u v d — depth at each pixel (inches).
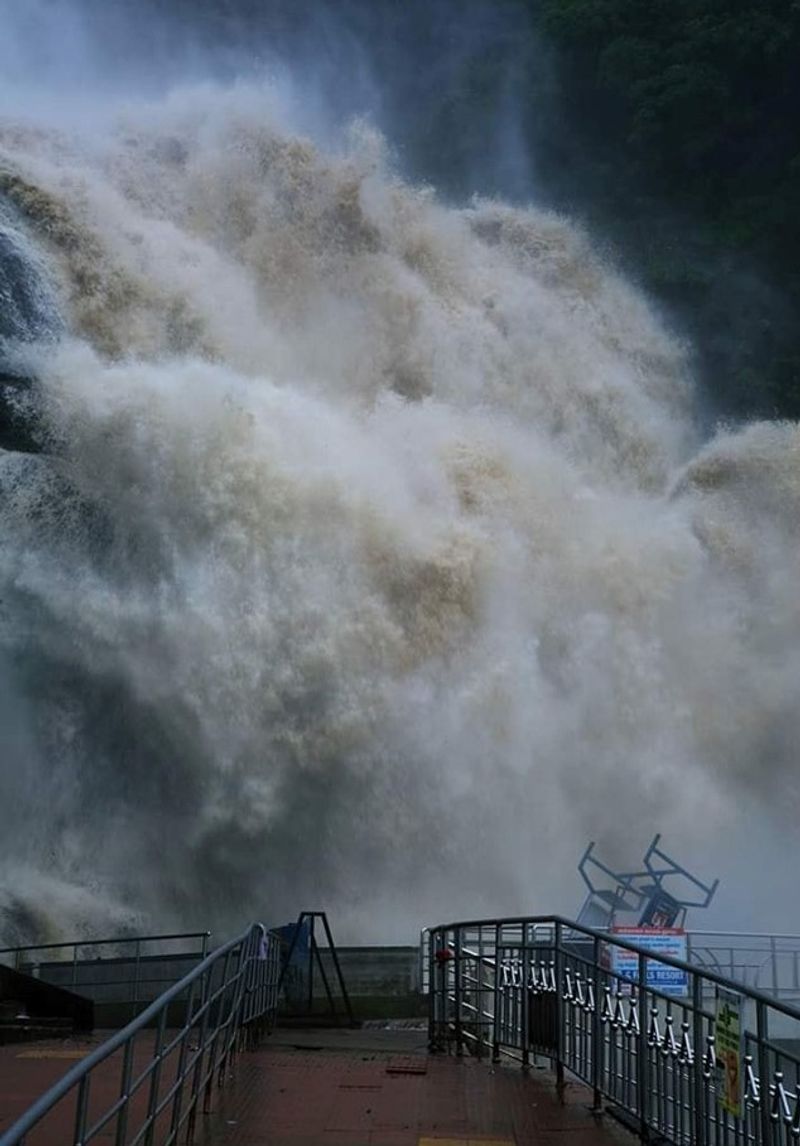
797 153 5157.5
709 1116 948.0
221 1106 1114.7
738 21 5137.8
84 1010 1819.6
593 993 1175.0
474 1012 1573.6
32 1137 942.4
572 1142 1036.5
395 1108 1128.8
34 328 3230.8
